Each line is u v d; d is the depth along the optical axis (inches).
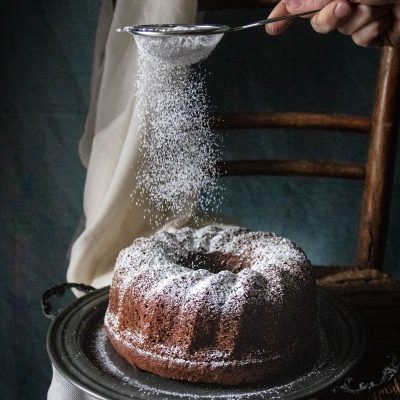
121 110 57.5
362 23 47.0
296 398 40.4
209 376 42.2
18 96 63.9
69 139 64.9
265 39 61.9
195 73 61.8
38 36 62.7
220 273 43.7
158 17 55.2
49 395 46.0
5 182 66.0
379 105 58.6
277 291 43.0
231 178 64.9
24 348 70.7
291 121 59.4
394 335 48.0
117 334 44.2
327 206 65.7
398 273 67.3
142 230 58.1
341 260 67.2
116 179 56.2
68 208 66.7
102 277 56.3
